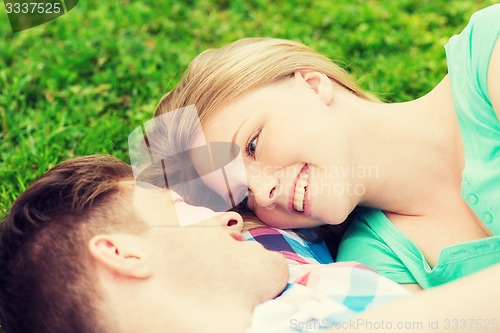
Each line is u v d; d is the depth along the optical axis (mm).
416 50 3150
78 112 2920
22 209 1761
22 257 1696
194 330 1590
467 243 1900
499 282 1552
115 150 2715
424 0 3426
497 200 1883
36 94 3066
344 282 1754
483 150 1926
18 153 2662
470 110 1967
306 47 2240
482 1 3391
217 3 3631
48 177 1830
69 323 1633
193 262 1672
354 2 3496
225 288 1661
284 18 3480
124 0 3627
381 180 2055
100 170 1856
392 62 3029
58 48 3285
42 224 1716
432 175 2055
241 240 1863
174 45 3293
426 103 2104
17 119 2881
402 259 2066
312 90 2076
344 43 3203
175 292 1626
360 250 2170
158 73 3090
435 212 2078
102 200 1749
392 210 2139
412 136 2057
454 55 2082
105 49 3266
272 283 1726
